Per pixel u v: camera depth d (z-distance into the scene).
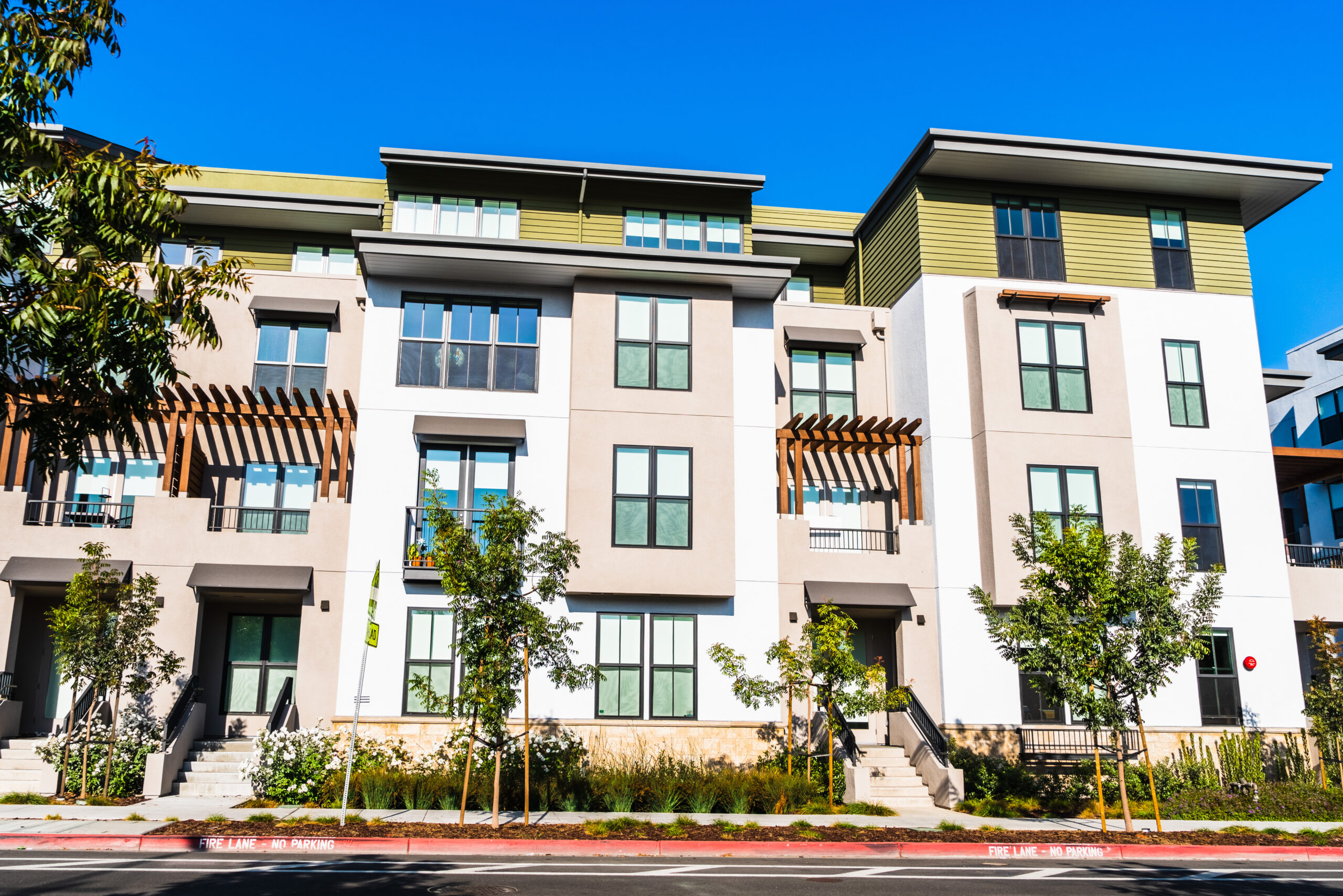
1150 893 11.52
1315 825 17.69
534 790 16.97
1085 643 15.80
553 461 21.22
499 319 21.83
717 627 20.81
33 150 7.43
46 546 19.78
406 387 21.08
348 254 26.47
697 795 17.14
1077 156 23.38
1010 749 21.25
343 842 13.36
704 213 25.41
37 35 7.33
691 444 21.23
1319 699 21.48
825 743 19.95
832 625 17.84
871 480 23.89
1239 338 24.45
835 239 27.67
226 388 20.48
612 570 20.31
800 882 11.62
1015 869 13.10
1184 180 24.38
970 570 22.11
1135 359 23.86
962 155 23.22
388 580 20.08
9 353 7.20
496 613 15.07
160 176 8.34
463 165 23.95
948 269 23.67
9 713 19.50
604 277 21.70
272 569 20.03
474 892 10.38
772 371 22.34
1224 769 21.48
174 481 21.42
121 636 17.23
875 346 24.80
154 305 7.64
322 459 22.52
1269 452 23.84
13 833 13.20
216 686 21.38
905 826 16.08
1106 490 22.50
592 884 11.14
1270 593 23.02
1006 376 22.75
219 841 13.09
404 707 19.56
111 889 10.08
